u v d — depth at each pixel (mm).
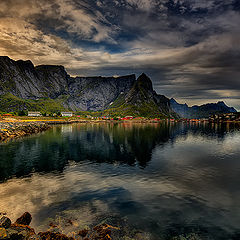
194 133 112688
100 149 56844
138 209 19453
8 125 98688
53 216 17938
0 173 32500
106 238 14125
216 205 20516
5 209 19375
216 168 35938
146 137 90250
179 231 15750
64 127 161500
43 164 38844
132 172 33188
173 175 31422
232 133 113250
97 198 22188
